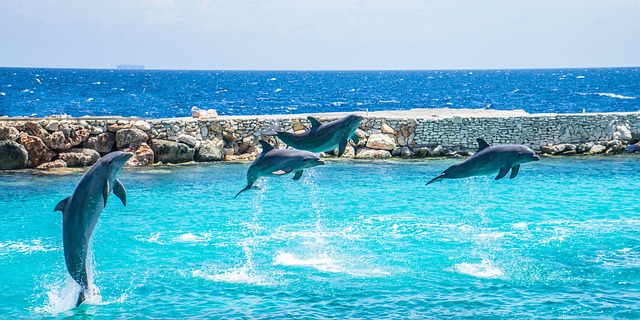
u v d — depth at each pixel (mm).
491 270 16391
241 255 17672
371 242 18875
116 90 130875
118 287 15273
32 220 21359
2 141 30062
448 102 95562
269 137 34219
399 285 15367
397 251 18031
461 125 35250
